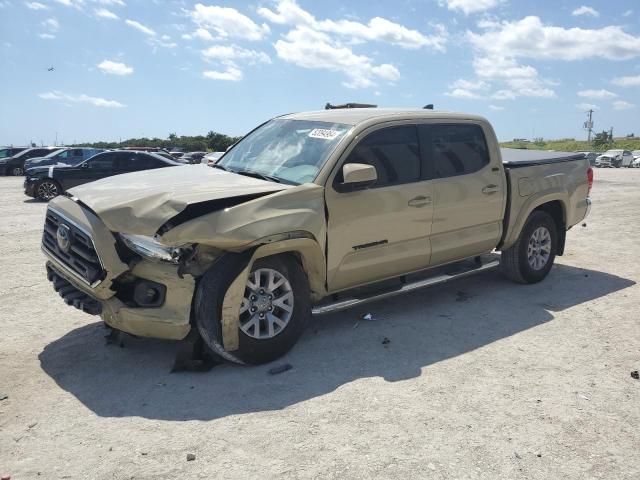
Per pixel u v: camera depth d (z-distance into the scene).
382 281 5.55
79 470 3.11
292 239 4.40
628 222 11.89
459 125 5.95
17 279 7.03
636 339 5.17
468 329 5.39
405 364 4.58
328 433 3.51
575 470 3.18
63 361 4.56
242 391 4.07
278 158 5.29
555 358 4.73
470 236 5.99
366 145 5.10
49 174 16.61
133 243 4.11
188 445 3.37
